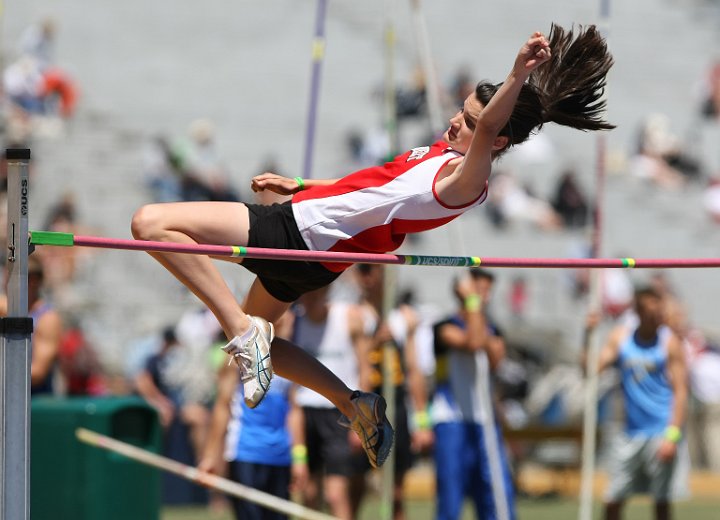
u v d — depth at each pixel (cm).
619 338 3291
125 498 2666
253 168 6544
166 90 6744
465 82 6669
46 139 6062
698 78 7888
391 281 3091
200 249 1538
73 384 4144
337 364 2797
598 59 1689
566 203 6625
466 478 2975
